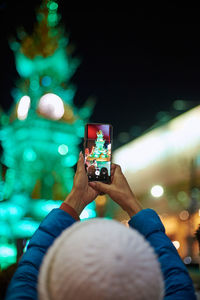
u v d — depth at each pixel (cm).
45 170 3019
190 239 2325
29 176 2977
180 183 2919
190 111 2892
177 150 2992
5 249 2420
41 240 144
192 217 2480
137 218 152
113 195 174
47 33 3109
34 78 3083
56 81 3134
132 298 85
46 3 3142
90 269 85
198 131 2764
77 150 3134
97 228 92
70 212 165
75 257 87
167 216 2984
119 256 86
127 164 3997
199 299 200
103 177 179
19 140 3033
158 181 3294
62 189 3006
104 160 225
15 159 3056
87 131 232
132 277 86
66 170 3095
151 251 93
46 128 3014
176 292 128
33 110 2994
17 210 2722
